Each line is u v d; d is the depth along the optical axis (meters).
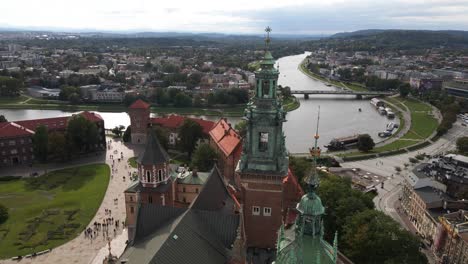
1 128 180.12
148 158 105.25
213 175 98.06
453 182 141.88
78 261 99.69
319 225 49.97
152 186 107.06
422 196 129.00
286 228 93.12
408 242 93.00
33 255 101.88
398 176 178.62
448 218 114.12
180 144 191.00
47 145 180.75
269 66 71.12
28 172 169.25
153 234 72.75
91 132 193.38
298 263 47.41
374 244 92.94
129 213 113.56
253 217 77.44
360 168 190.12
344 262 96.00
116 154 194.75
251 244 78.69
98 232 114.12
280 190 74.81
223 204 95.12
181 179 123.88
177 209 76.31
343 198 112.12
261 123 72.25
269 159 73.81
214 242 71.81
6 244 107.38
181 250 64.50
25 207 131.38
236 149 144.12
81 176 162.88
